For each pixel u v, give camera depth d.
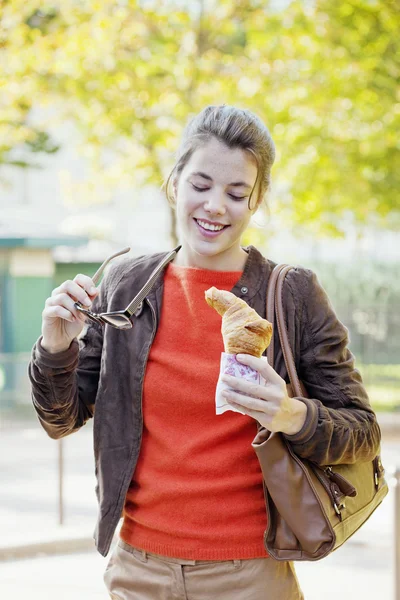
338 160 14.80
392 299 19.39
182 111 13.30
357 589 6.38
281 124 14.04
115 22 13.29
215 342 2.53
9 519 8.18
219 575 2.43
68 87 13.54
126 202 28.31
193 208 2.48
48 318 2.45
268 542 2.40
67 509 8.77
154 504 2.51
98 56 13.39
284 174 14.95
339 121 14.30
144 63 13.60
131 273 2.71
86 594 6.05
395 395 18.02
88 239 19.27
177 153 2.59
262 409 2.25
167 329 2.58
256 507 2.46
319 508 2.37
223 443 2.48
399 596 4.87
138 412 2.55
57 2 13.38
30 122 15.67
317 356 2.54
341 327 2.62
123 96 13.53
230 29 14.05
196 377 2.49
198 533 2.44
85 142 15.10
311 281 2.60
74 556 7.09
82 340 2.78
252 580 2.43
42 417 2.64
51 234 19.22
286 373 2.51
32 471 11.57
